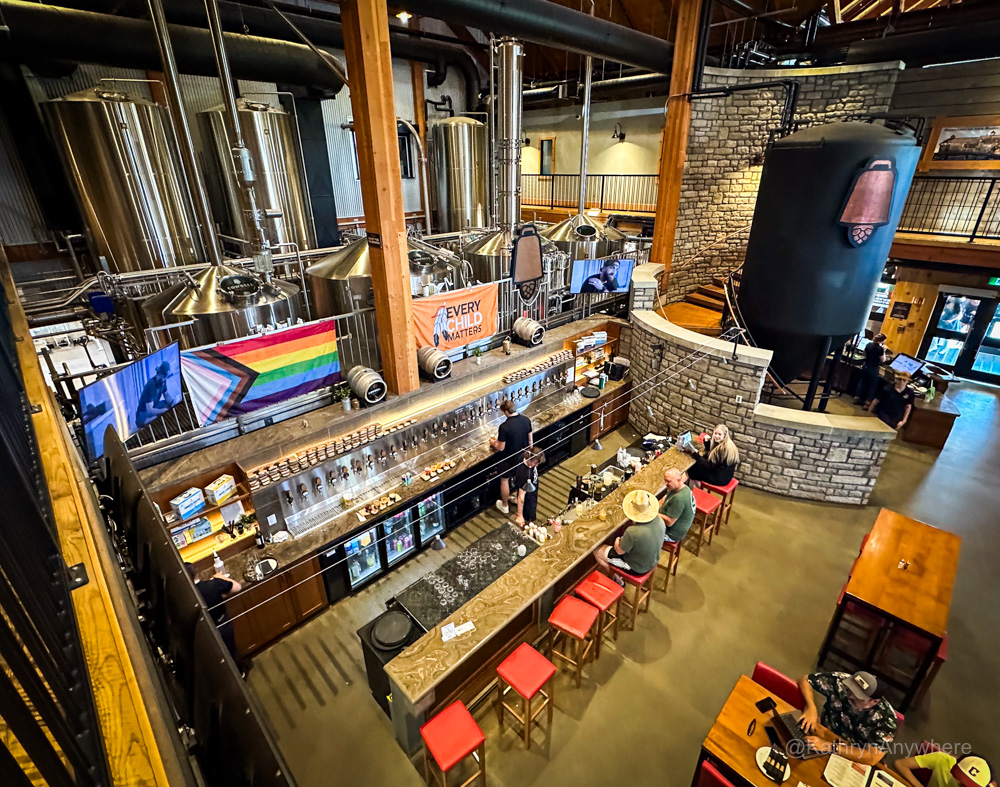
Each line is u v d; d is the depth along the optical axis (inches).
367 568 223.6
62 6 259.4
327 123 479.8
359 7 184.1
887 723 121.7
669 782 150.9
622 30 324.8
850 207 238.8
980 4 314.7
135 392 166.1
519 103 296.0
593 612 169.3
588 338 334.0
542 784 150.9
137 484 97.3
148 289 284.5
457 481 246.1
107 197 301.9
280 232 377.7
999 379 404.2
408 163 543.5
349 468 224.1
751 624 202.2
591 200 625.3
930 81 369.1
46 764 31.9
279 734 165.6
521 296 308.7
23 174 336.8
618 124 570.3
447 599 164.7
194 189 214.8
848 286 259.4
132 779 45.4
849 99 381.4
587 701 174.2
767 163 268.7
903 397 328.2
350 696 177.2
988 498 276.7
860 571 175.5
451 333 275.0
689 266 451.2
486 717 169.8
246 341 202.5
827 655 184.7
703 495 231.5
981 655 188.2
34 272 350.3
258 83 434.3
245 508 202.1
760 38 415.8
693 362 289.7
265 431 216.8
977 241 347.3
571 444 318.3
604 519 190.7
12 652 34.1
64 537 74.4
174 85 193.9
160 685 59.4
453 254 341.4
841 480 267.9
